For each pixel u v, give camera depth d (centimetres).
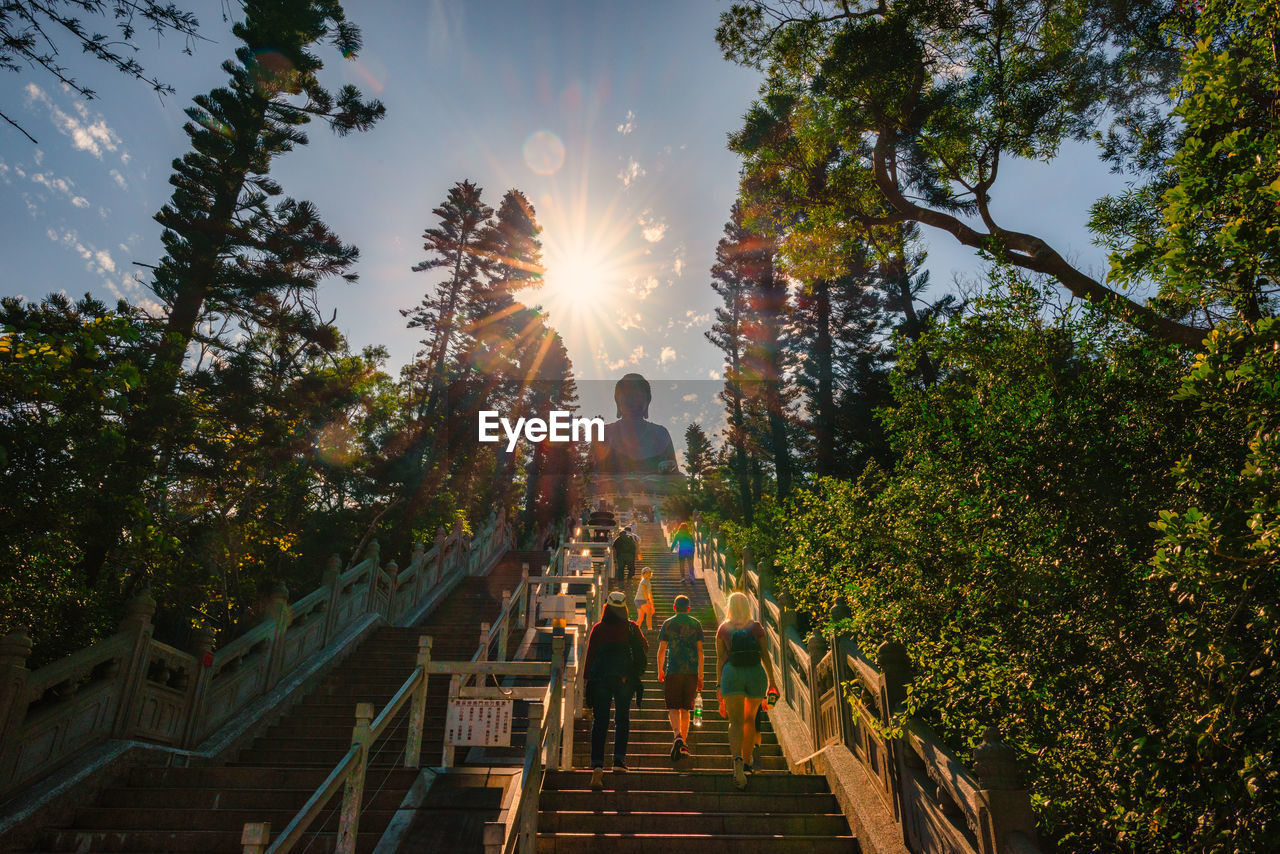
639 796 657
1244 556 272
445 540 2088
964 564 437
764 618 1223
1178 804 312
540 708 595
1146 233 626
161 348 1594
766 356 3164
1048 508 398
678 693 757
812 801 662
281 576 2097
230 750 912
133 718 790
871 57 1077
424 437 3238
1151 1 899
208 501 1595
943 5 1057
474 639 1488
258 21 1975
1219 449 357
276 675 1106
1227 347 312
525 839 523
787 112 1291
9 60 761
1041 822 405
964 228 1073
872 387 2341
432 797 643
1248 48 362
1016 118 1046
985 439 423
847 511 520
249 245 1973
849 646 723
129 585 1397
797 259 1530
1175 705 327
